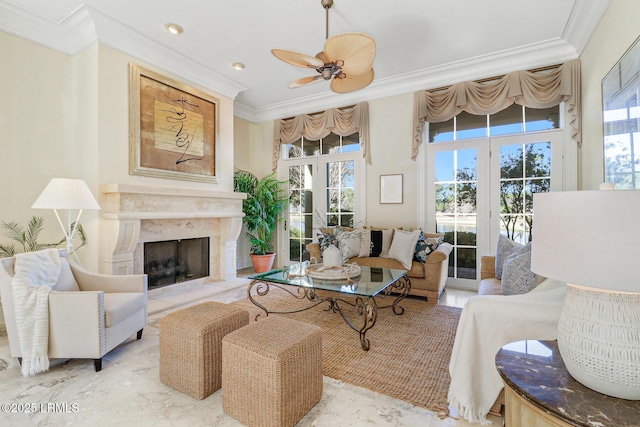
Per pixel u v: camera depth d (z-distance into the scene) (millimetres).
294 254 5793
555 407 971
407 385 1945
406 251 3805
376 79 4480
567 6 2869
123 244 3264
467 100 4047
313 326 1826
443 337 2672
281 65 4102
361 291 2473
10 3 2832
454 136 4340
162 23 3176
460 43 3518
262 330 1753
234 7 2912
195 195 4008
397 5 2865
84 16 3020
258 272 5375
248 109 5793
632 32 2145
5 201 2971
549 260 1055
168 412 1673
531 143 3865
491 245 4094
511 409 1186
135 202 3352
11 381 1966
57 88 3305
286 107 5625
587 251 946
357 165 5051
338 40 2273
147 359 2277
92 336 2072
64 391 1862
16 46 3018
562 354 1141
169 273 4062
